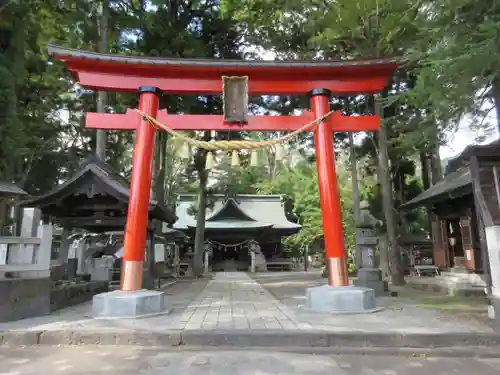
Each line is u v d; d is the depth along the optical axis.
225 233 36.47
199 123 9.54
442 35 6.87
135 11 18.06
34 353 5.81
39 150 20.73
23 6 11.88
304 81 9.85
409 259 21.80
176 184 41.53
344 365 5.19
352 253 25.70
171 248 26.80
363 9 15.13
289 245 38.66
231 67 9.41
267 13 18.75
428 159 19.78
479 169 7.53
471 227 13.18
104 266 13.45
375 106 17.00
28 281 7.95
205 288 15.62
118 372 4.87
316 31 18.03
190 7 20.41
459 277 13.76
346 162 26.86
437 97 7.05
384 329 6.53
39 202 11.58
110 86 9.39
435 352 5.78
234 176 38.38
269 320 7.47
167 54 18.89
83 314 8.29
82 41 17.83
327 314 8.17
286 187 43.78
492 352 5.71
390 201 16.48
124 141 26.14
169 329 6.58
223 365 5.16
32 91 19.14
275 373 4.82
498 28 5.68
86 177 11.65
